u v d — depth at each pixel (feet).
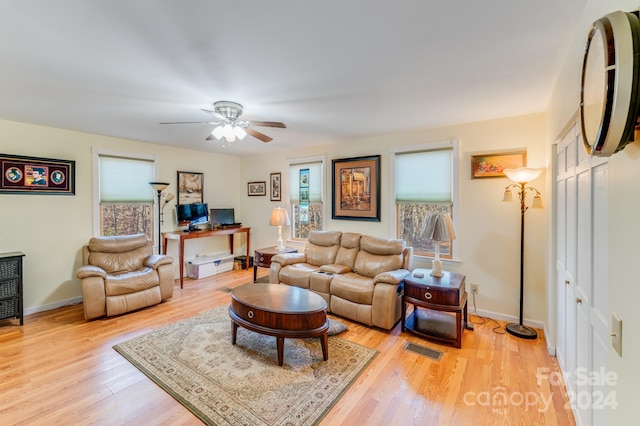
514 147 10.68
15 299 10.41
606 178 4.35
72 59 6.40
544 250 10.25
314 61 6.57
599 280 4.66
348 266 12.96
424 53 6.26
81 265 13.10
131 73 7.09
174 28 5.29
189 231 16.39
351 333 10.03
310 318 7.99
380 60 6.56
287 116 10.63
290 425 5.89
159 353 8.57
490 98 8.89
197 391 6.90
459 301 9.04
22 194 11.57
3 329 10.19
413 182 12.92
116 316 11.35
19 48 5.93
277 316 7.97
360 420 6.05
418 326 10.30
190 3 4.59
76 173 12.96
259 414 6.17
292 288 10.07
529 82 7.76
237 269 18.81
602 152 3.06
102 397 6.69
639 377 2.76
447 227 10.03
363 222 14.56
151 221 15.71
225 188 19.30
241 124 9.66
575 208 6.18
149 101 8.98
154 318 11.18
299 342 9.32
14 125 11.34
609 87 2.66
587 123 3.63
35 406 6.39
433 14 4.94
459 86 8.00
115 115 10.39
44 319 11.10
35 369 7.77
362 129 12.56
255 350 8.77
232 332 9.14
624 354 3.12
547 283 9.42
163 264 12.89
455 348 8.98
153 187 14.88
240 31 5.41
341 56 6.36
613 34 2.65
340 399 6.67
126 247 13.33
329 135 13.75
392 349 8.92
